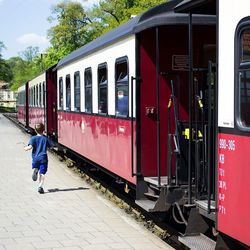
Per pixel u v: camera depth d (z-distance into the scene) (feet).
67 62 55.06
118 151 32.86
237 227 17.35
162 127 28.60
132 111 28.30
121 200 35.17
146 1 114.11
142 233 26.08
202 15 26.00
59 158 63.62
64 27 189.98
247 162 16.74
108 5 153.07
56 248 23.29
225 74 18.25
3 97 520.83
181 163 25.30
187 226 21.81
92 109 41.65
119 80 32.53
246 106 16.98
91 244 23.97
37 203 33.99
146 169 28.53
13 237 25.21
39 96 88.12
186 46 28.60
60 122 61.77
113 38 33.63
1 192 38.22
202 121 24.17
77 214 30.53
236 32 17.44
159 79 28.48
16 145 82.33
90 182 43.60
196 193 22.49
